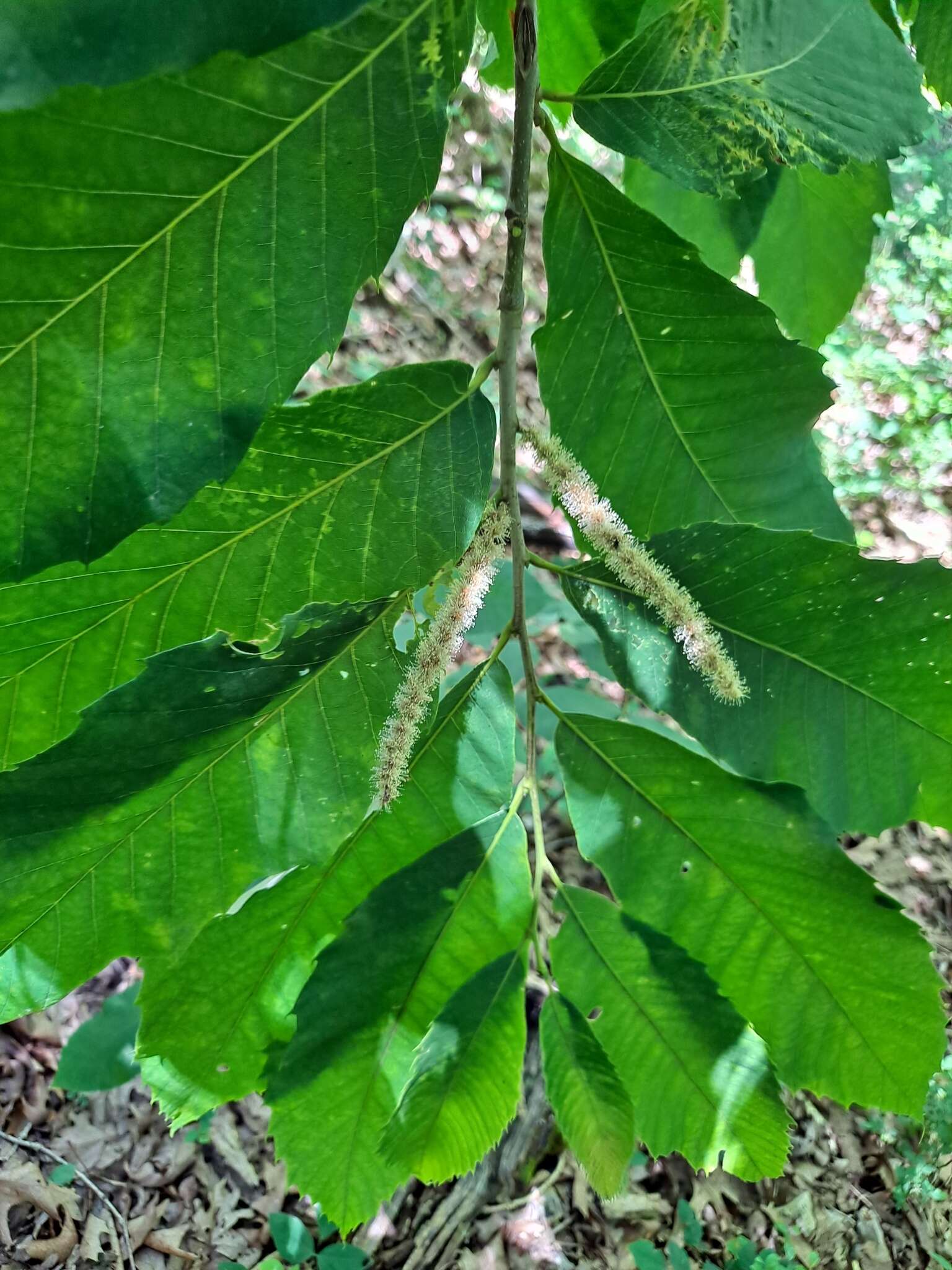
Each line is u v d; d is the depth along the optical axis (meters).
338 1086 0.27
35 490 0.16
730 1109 0.27
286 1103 0.26
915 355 1.44
